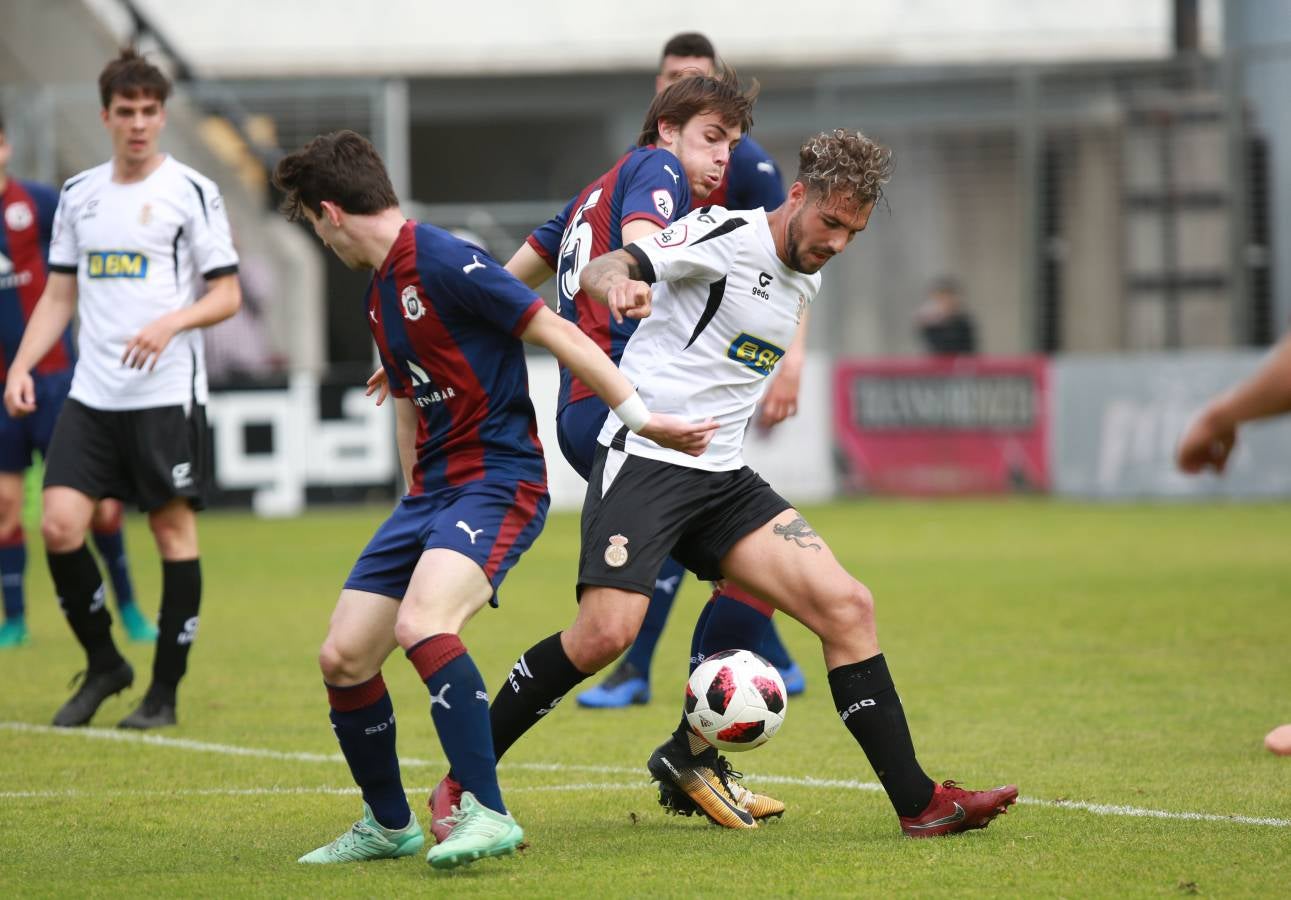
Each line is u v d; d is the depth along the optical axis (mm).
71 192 25766
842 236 16875
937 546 52938
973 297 80312
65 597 25141
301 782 21016
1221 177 75188
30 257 32375
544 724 25156
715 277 17141
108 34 79250
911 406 71250
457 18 98125
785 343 17578
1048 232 77000
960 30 96062
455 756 15727
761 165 25250
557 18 97938
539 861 16422
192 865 16500
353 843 16703
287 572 47812
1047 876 15539
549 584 44969
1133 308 76875
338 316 79375
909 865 16031
